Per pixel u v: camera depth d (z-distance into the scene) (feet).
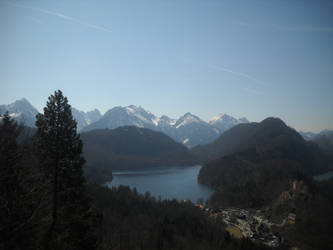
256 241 394.93
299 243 408.26
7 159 77.05
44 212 92.48
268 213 568.41
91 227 99.14
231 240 357.41
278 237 423.23
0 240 74.69
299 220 477.36
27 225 80.64
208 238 365.40
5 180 75.92
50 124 99.96
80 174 102.89
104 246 158.40
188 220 424.46
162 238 324.19
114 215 347.36
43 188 89.92
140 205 466.70
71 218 95.61
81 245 94.68
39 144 94.43
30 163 90.27
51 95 101.86
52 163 96.53
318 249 390.01
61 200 99.86
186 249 313.12
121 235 281.13
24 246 80.07
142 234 324.60
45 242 87.15
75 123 106.93
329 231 433.07
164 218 409.49
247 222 497.05
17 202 77.41
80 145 104.99
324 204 526.98
